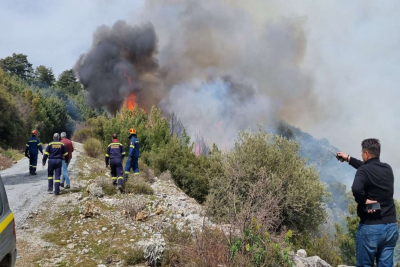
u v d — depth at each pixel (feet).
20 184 32.09
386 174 10.22
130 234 18.45
